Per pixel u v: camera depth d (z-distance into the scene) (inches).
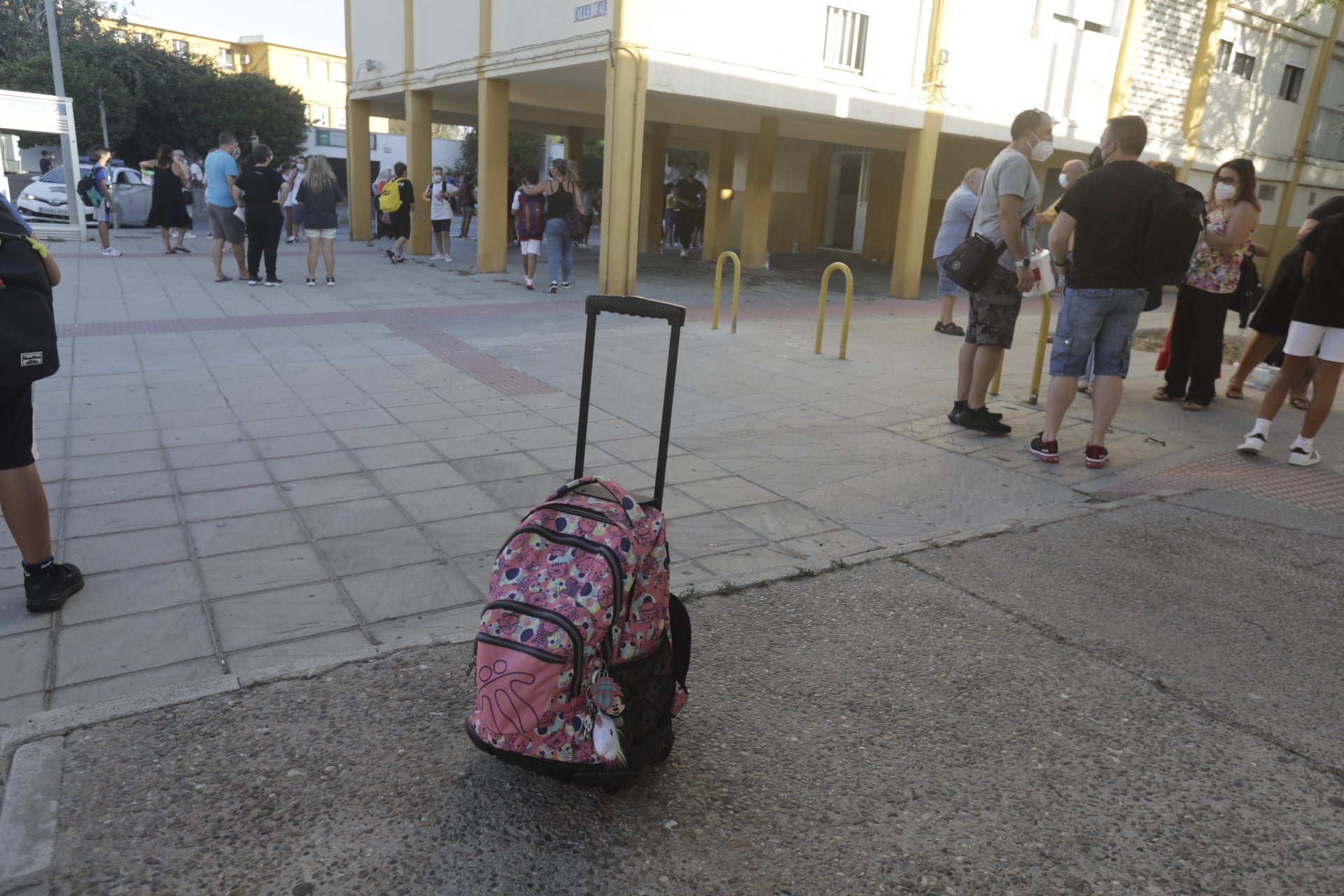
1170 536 181.0
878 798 101.7
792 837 95.3
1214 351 274.8
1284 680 128.5
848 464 225.6
